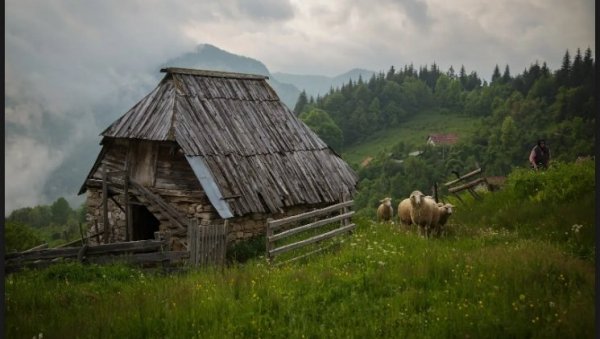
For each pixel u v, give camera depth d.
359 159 94.38
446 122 105.69
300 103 130.00
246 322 8.81
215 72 22.36
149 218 22.12
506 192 20.23
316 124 85.12
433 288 9.98
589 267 10.24
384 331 8.30
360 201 76.44
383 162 83.81
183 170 19.19
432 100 115.12
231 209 18.34
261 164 20.53
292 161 21.89
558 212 15.29
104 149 21.09
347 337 8.10
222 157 19.45
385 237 15.39
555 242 12.94
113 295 10.84
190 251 14.64
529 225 15.48
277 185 20.39
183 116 19.56
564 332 7.64
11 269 13.57
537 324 7.93
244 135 20.98
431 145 92.00
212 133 19.91
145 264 14.77
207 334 8.41
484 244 13.69
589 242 12.10
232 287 10.49
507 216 16.73
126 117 20.41
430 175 77.88
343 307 9.27
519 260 10.82
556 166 19.50
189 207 18.86
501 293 9.18
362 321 8.76
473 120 102.75
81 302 10.55
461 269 10.72
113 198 20.48
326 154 23.89
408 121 109.00
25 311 9.81
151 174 19.78
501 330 7.90
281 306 9.42
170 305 9.59
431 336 7.91
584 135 58.41
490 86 106.94
